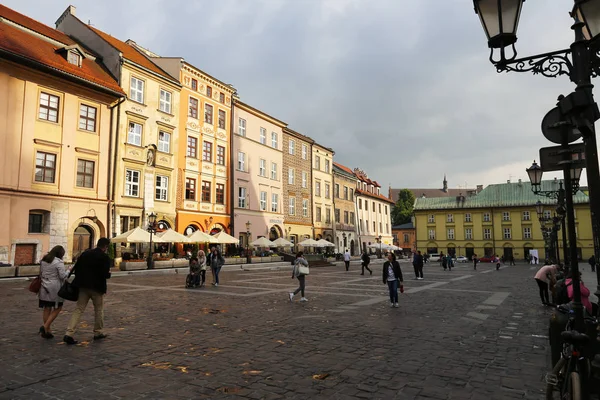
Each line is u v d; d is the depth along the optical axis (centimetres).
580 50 400
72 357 626
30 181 2495
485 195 7675
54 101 2667
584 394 355
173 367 580
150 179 3197
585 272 3400
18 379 521
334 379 531
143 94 3222
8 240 2364
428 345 716
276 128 4772
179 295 1442
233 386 504
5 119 2394
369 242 6950
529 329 862
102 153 2902
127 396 467
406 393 481
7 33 2520
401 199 10462
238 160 4150
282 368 578
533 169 1379
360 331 834
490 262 6762
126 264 2491
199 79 3734
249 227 4188
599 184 393
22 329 834
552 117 487
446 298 1413
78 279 724
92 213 2800
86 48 3241
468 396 472
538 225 7100
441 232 7781
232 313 1055
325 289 1692
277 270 3084
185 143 3544
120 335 784
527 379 532
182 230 3447
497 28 433
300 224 5078
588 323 410
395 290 1181
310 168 5369
